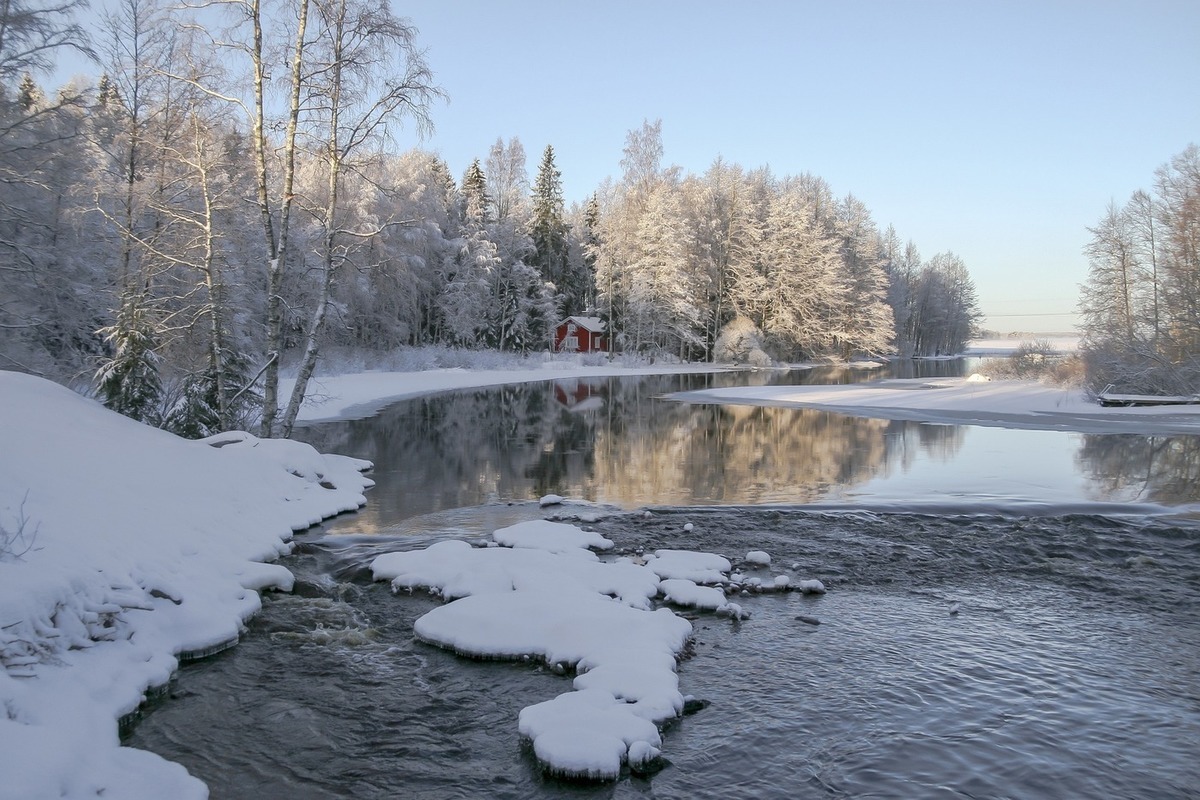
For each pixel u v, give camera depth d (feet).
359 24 45.09
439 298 172.65
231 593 24.26
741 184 239.50
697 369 197.88
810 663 20.77
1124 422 80.79
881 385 139.44
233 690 19.20
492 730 17.34
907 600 26.05
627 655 19.97
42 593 18.42
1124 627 23.58
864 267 263.08
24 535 20.54
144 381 45.32
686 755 16.11
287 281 93.66
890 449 62.13
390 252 139.54
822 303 240.32
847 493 43.70
